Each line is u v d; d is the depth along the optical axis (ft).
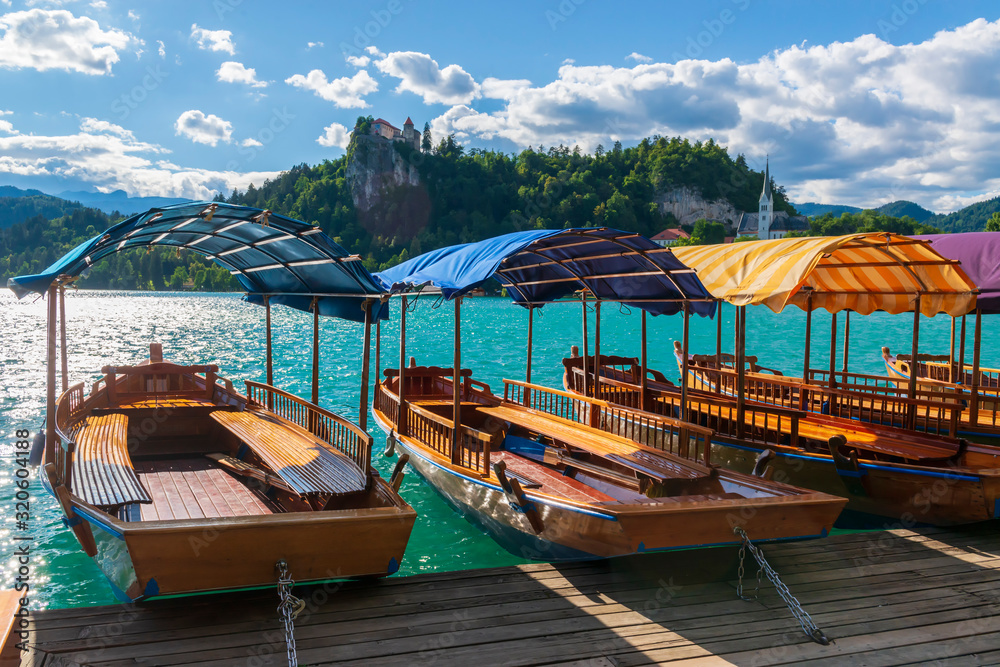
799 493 19.89
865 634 15.85
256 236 25.70
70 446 19.75
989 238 34.83
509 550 24.85
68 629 15.24
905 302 34.47
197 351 104.83
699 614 16.80
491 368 84.64
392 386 38.06
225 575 15.89
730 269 28.76
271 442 25.50
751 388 42.11
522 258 34.83
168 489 24.72
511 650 14.80
